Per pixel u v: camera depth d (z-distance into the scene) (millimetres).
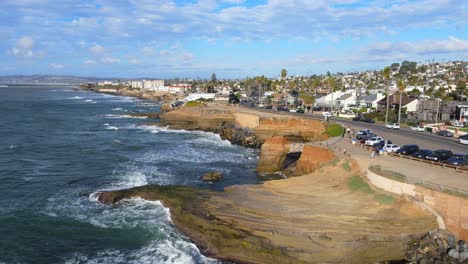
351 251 26500
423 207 29219
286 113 95688
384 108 103312
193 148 72000
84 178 46938
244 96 180000
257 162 60781
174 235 30359
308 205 32438
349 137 59469
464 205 27219
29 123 103125
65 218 34219
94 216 34562
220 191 40188
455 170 36031
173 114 120312
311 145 51625
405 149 45156
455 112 86812
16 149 64875
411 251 26453
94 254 28344
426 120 85812
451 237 26812
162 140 80750
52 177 47312
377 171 34938
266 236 28172
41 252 28688
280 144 55688
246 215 31234
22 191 41531
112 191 39469
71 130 92438
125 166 54156
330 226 28500
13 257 27922
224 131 88000
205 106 124312
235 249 27203
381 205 30875
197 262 26469
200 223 30938
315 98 132375
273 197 35250
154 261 27125
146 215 34188
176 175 50688
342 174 39344
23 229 32156
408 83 184750
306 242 27203
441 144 52031
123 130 95625
